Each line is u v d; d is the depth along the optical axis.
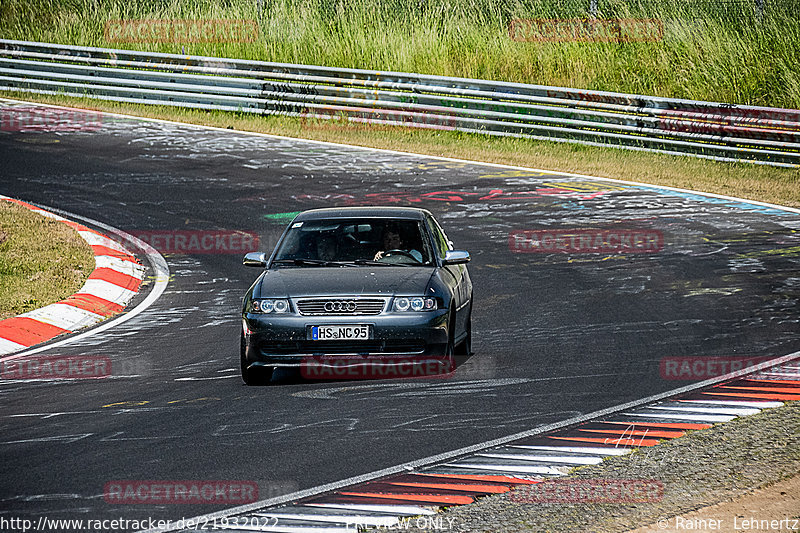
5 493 20.95
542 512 19.47
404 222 35.03
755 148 76.75
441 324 30.33
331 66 98.81
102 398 29.36
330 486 21.22
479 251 52.88
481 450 23.61
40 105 98.06
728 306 40.62
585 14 98.81
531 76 94.38
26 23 113.81
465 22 102.19
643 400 27.67
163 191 67.69
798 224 58.75
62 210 62.34
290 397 28.94
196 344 37.06
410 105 87.62
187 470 22.36
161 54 97.19
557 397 28.22
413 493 20.73
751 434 24.25
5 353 36.62
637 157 78.81
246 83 93.06
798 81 84.50
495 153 80.75
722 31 92.44
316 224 35.12
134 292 46.56
